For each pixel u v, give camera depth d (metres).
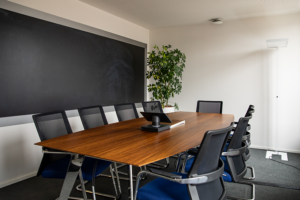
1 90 2.93
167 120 2.61
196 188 1.47
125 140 2.11
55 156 2.27
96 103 4.41
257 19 4.86
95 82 4.38
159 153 1.70
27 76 3.22
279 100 4.70
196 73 5.56
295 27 4.53
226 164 2.19
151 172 1.54
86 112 2.94
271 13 4.57
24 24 3.17
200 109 4.52
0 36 2.90
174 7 4.30
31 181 3.19
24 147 3.24
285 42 4.07
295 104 4.57
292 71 4.58
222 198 1.67
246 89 5.03
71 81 3.88
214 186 1.65
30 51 3.25
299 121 4.55
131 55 5.41
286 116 4.66
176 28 5.76
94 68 4.35
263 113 4.88
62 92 3.73
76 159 1.78
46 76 3.47
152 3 4.11
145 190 1.70
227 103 5.24
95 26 4.36
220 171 1.59
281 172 3.49
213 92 5.39
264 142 4.88
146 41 6.00
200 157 1.42
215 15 4.76
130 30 5.35
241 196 2.72
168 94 5.34
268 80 4.81
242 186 3.02
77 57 3.99
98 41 4.43
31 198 2.70
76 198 2.61
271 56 4.77
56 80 3.63
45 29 3.45
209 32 5.37
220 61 5.28
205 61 5.45
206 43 5.42
